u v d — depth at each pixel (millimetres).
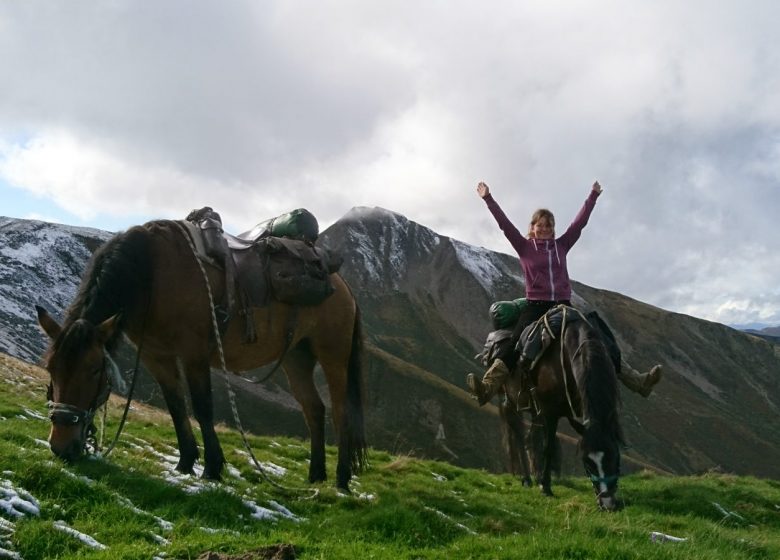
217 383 65562
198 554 3533
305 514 4863
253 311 5395
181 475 5098
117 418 7945
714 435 103188
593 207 5992
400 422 74062
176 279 5023
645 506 6848
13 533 3523
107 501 4125
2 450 4352
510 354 6047
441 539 4465
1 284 72312
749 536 5312
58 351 4535
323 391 51281
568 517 4738
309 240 6148
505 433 7676
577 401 5254
